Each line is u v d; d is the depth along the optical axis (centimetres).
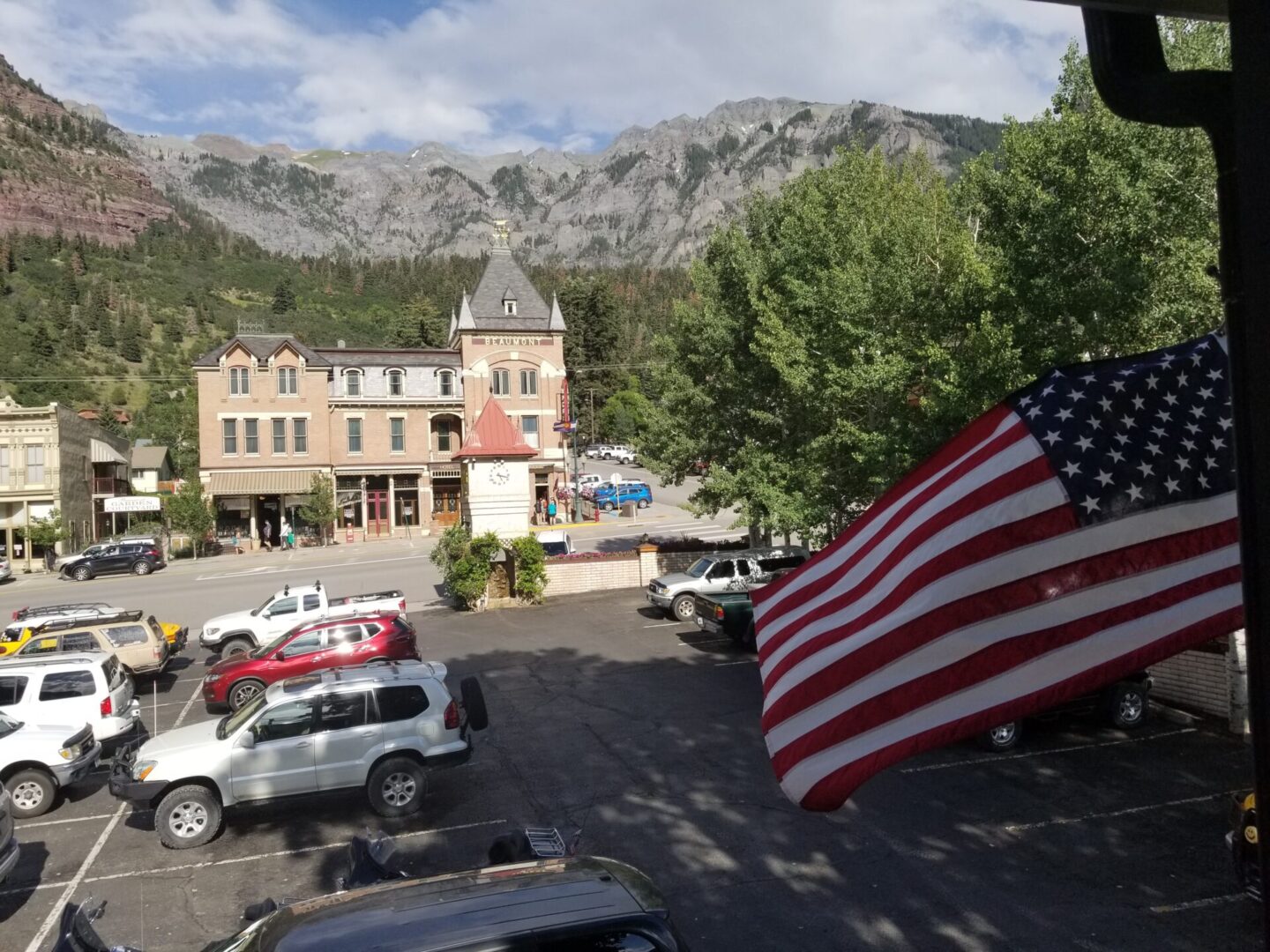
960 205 1783
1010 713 394
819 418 2072
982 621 415
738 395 2614
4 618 3216
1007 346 1327
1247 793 884
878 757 410
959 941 805
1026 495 427
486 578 2811
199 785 1131
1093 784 1179
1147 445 430
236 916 934
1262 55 145
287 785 1153
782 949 805
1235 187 161
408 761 1187
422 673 1253
